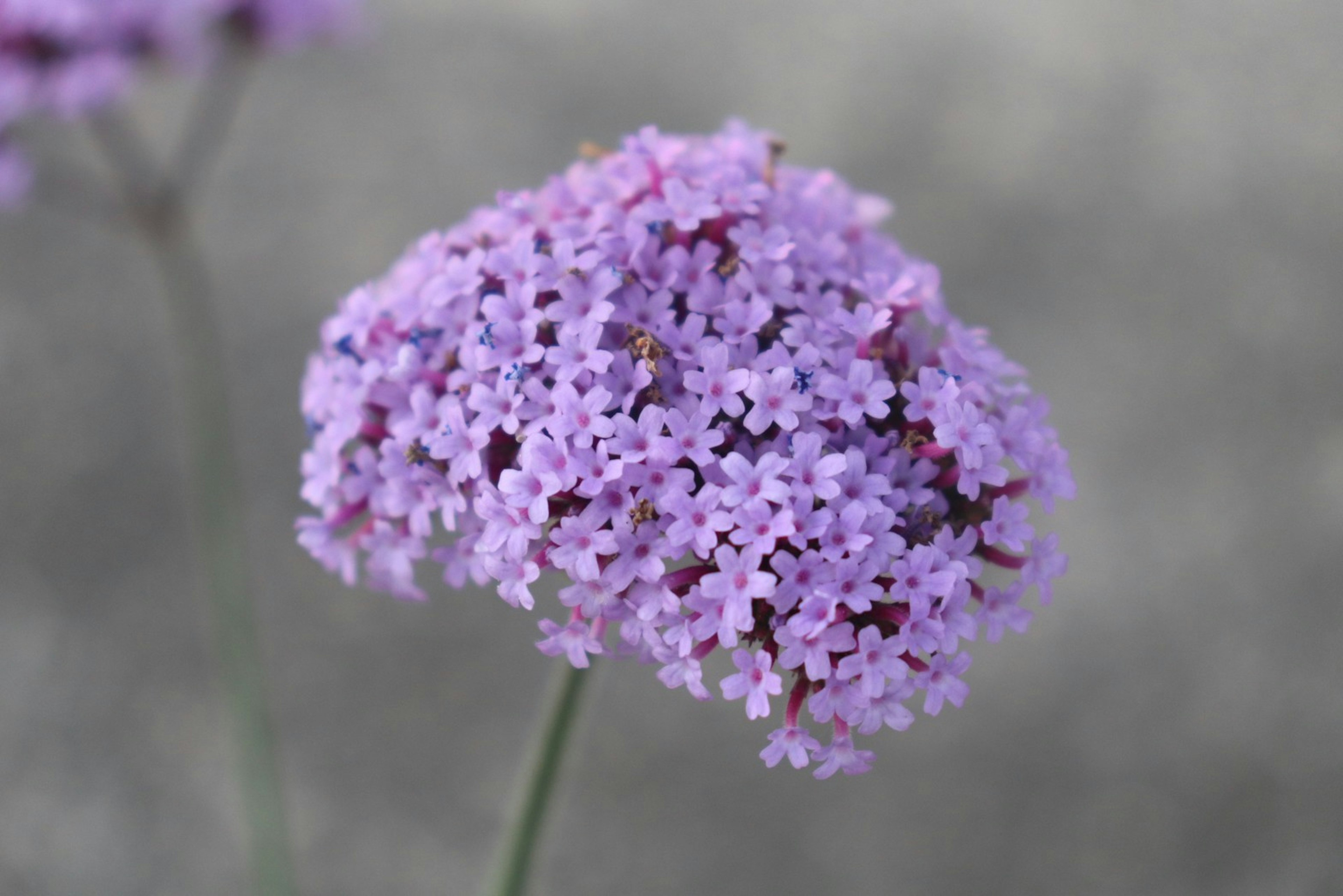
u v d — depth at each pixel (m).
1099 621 0.47
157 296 0.51
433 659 0.46
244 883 0.43
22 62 0.32
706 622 0.25
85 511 0.47
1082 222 0.53
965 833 0.44
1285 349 0.51
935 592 0.25
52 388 0.49
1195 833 0.44
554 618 0.46
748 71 0.57
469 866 0.43
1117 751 0.45
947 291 0.51
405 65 0.56
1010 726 0.45
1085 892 0.43
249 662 0.32
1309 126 0.56
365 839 0.44
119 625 0.46
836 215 0.28
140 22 0.33
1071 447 0.49
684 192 0.27
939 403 0.26
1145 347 0.51
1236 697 0.46
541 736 0.29
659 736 0.45
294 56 0.55
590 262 0.26
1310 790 0.44
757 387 0.26
